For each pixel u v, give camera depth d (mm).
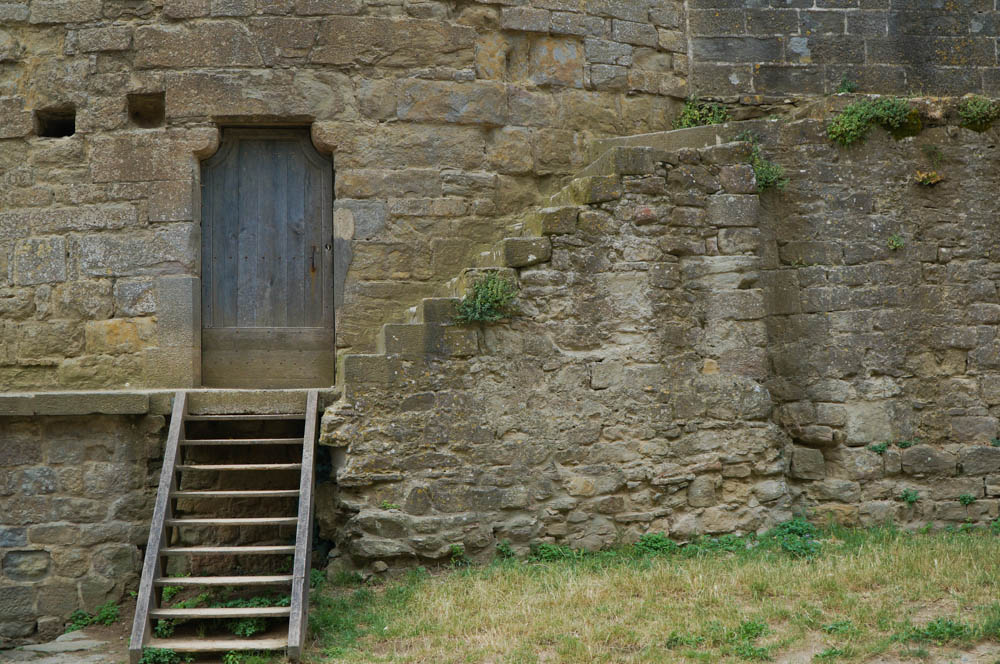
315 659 6008
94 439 7773
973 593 6352
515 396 7754
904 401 8641
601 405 7871
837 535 8109
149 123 9094
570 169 9312
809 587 6602
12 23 8953
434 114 8984
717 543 7926
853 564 6965
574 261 7867
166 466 7098
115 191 8773
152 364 8664
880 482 8570
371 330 8812
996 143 8859
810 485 8641
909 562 6984
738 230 8219
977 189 8820
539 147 9234
